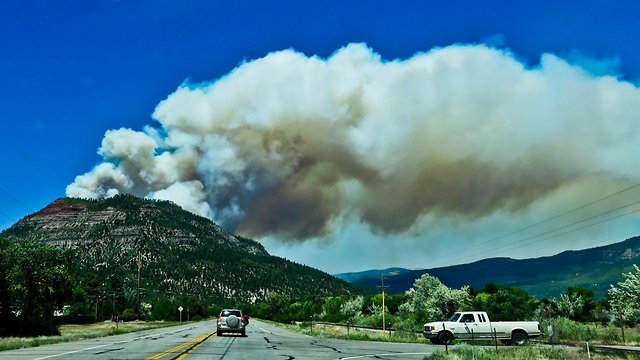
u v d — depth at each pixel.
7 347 25.80
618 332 42.41
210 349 25.72
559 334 38.78
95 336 39.88
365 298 132.25
